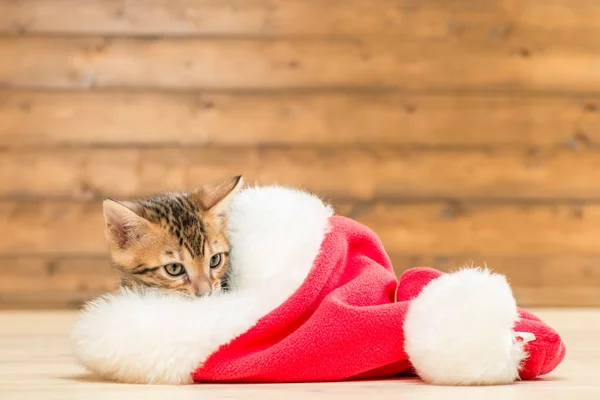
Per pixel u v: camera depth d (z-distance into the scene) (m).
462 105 4.48
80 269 4.32
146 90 4.38
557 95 4.52
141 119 4.38
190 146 4.39
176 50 4.39
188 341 1.77
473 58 4.49
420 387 1.72
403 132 4.46
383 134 4.45
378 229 4.42
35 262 4.30
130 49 4.38
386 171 4.44
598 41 4.54
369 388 1.71
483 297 1.73
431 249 4.44
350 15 4.45
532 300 4.41
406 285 2.01
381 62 4.46
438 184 4.46
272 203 1.99
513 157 4.49
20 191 4.32
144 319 1.78
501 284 1.77
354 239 2.05
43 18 4.36
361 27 4.45
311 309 1.85
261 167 4.41
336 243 1.95
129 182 4.36
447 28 4.48
